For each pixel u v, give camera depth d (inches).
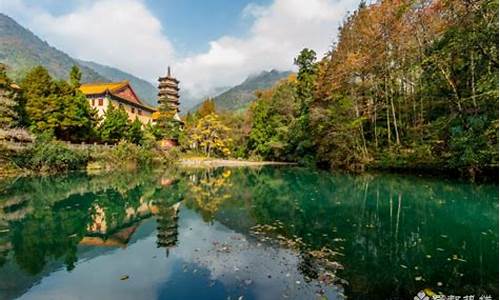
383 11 762.2
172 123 1763.0
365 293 182.5
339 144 919.7
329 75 970.1
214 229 328.2
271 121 1683.1
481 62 644.1
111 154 1047.0
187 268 223.5
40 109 1043.9
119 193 572.4
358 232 305.1
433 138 706.2
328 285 193.9
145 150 1189.7
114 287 194.7
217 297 181.2
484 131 556.4
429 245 261.6
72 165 922.7
